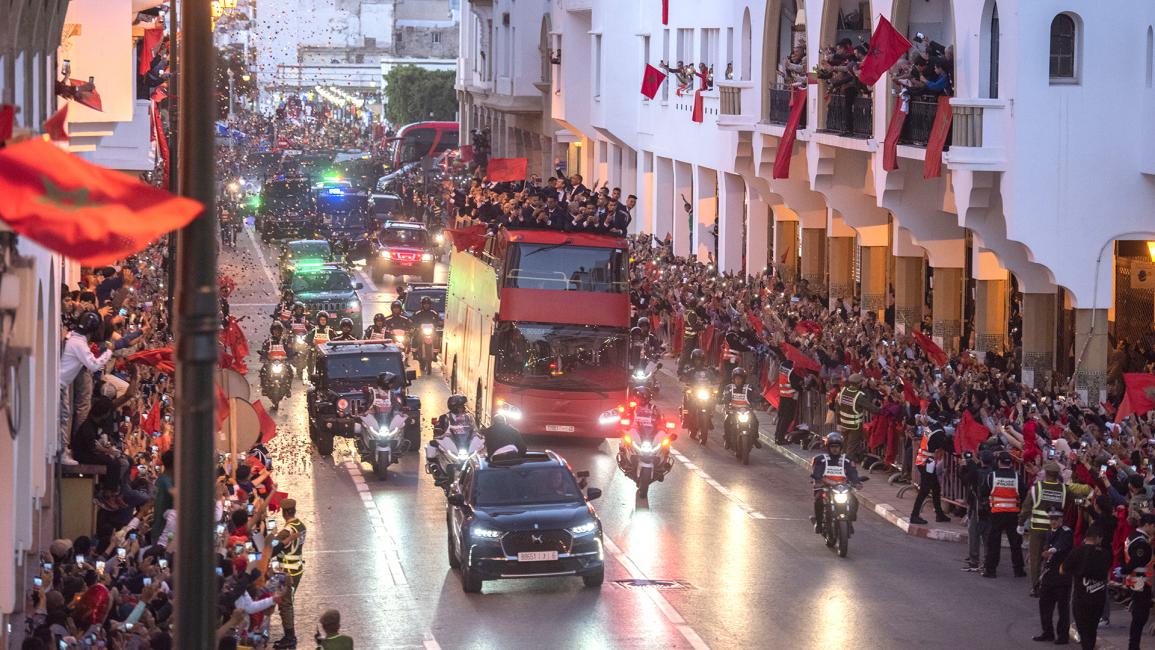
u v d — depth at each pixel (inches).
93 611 763.4
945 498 1350.9
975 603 1097.4
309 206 3880.4
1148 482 1052.5
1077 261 1501.0
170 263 1577.3
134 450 1198.9
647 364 1945.1
